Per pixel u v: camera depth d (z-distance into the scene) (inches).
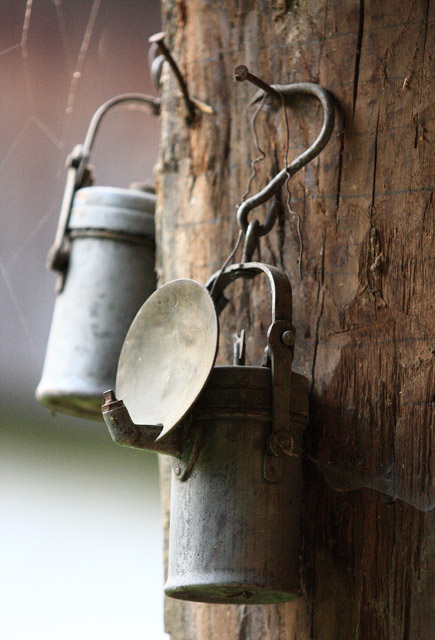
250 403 81.7
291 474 83.4
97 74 237.3
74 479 243.9
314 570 88.7
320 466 89.6
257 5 101.4
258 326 97.8
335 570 87.7
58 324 114.0
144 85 236.7
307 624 88.7
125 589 231.8
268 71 99.9
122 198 114.1
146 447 81.0
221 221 103.0
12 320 239.9
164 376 85.0
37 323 241.3
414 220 88.4
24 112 234.4
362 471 87.6
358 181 91.7
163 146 108.9
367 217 90.9
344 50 93.8
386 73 91.2
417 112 89.2
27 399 244.5
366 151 91.5
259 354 97.3
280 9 99.2
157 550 236.2
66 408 113.4
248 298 98.9
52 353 113.5
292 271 95.3
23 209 237.8
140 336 88.5
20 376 243.0
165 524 105.4
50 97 235.9
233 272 90.2
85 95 237.3
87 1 235.9
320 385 91.2
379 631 84.7
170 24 109.4
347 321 90.9
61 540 232.8
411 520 84.9
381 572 85.5
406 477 85.6
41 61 234.1
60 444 247.1
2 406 241.1
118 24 236.5
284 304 84.2
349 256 91.6
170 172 108.3
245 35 102.3
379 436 87.4
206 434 82.4
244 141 101.8
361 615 85.7
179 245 106.6
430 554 83.6
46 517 234.7
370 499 87.0
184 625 99.5
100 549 235.5
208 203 104.3
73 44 235.8
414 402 86.2
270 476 81.4
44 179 237.8
